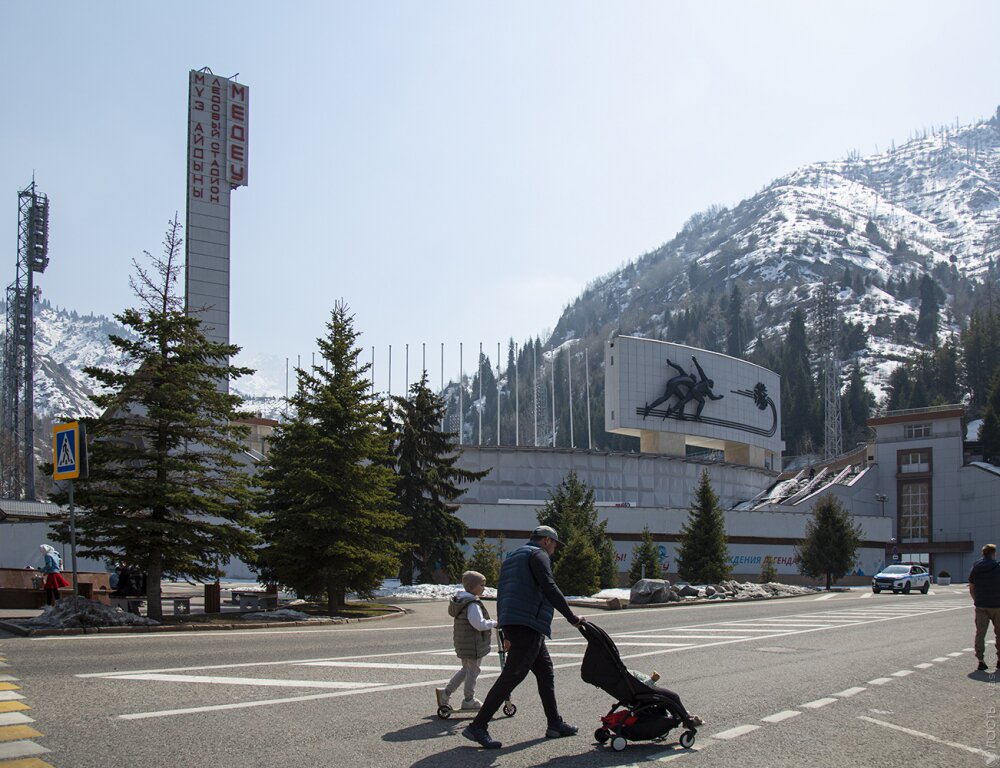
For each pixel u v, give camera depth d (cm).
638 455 8469
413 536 4175
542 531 938
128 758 775
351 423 2814
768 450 9762
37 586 2798
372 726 937
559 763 800
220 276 6228
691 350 8794
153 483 2225
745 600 3956
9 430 10250
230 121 6406
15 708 972
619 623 2480
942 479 9669
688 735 876
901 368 18700
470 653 1016
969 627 2420
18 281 9394
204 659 1433
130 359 2392
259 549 2800
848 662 1572
